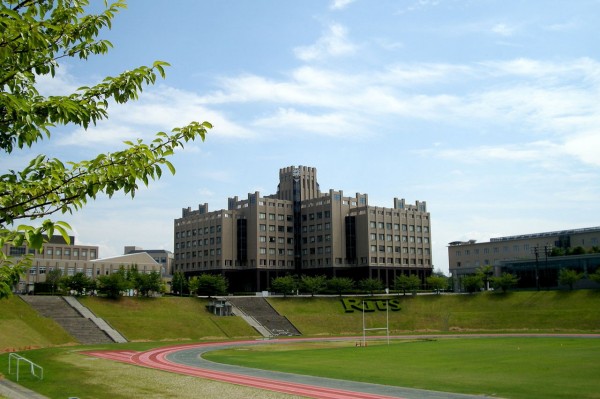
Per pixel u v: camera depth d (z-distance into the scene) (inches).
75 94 488.4
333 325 5477.4
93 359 2891.2
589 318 5098.4
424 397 1731.1
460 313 5698.8
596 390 1849.2
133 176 439.5
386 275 7258.9
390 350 3462.1
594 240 7244.1
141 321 4729.3
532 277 6737.2
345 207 7475.4
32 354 3043.8
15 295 4603.8
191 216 7839.6
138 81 498.6
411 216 7696.9
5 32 419.2
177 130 484.1
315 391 1854.1
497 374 2271.2
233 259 7298.2
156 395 1756.9
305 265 7583.7
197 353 3358.8
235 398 1705.2
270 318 5506.9
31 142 462.3
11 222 414.0
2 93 404.5
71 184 426.0
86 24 502.6
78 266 7372.1
